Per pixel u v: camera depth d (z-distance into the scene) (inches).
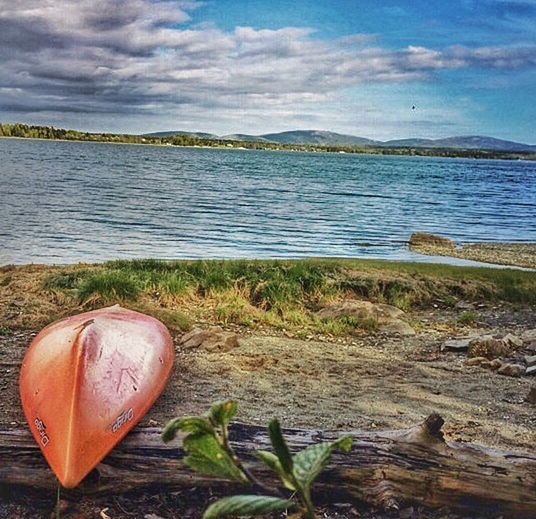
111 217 1314.0
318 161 7573.8
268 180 3142.2
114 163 4340.6
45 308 396.2
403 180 3841.0
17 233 1028.5
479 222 1606.8
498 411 245.3
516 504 147.3
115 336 207.9
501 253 1060.5
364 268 549.6
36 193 1785.2
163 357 223.5
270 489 30.9
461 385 284.4
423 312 481.4
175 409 224.1
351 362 319.0
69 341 194.4
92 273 470.0
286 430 160.9
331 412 233.1
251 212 1555.1
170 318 374.3
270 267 511.2
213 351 320.5
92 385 172.7
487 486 148.3
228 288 453.7
